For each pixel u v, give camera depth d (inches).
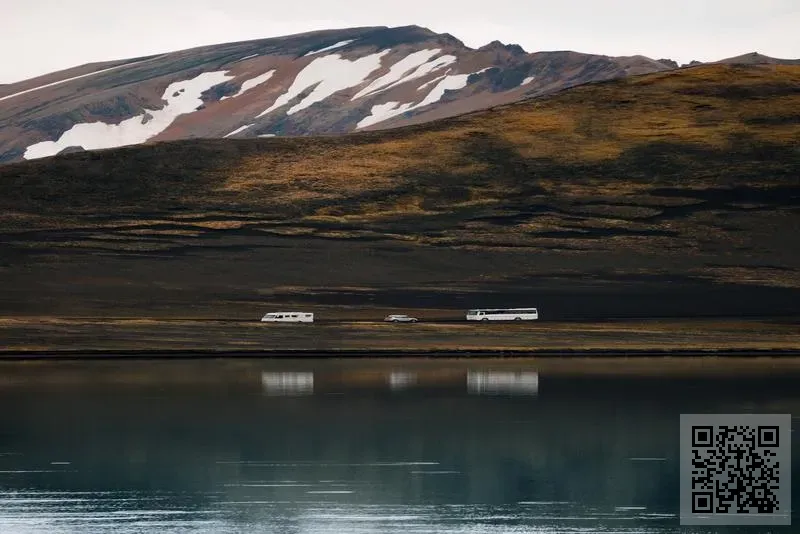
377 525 3223.4
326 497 3533.5
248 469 3922.2
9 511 3366.1
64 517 3299.7
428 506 3425.2
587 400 5487.2
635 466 3996.1
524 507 3422.7
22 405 5344.5
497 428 4712.1
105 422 4862.2
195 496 3535.9
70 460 4067.4
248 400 5516.7
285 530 3174.2
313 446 4330.7
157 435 4554.6
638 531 3206.2
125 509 3388.3
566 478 3804.1
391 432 4623.5
